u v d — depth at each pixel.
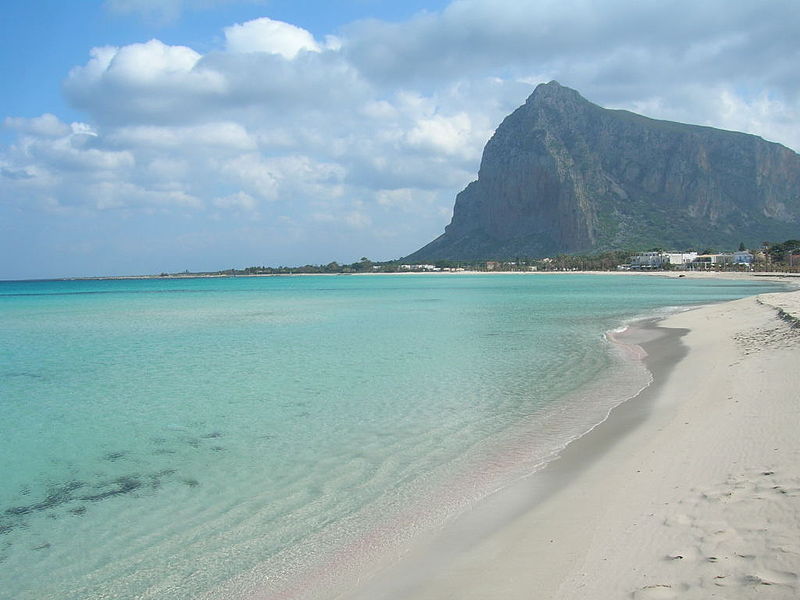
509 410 15.58
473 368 22.36
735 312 37.75
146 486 10.91
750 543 6.45
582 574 6.45
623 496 8.68
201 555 8.06
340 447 12.81
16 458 12.71
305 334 36.72
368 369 22.78
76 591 7.27
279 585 7.12
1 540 8.77
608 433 12.63
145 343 33.84
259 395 18.42
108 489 10.83
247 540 8.45
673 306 54.34
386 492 10.02
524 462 11.11
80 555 8.24
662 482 9.00
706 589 5.70
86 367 25.23
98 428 15.08
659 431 12.21
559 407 15.68
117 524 9.27
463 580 6.70
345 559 7.66
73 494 10.61
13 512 9.82
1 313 62.97
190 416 15.97
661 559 6.47
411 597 6.45
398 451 12.35
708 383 16.59
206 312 60.50
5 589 7.37
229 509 9.66
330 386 19.55
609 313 47.62
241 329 41.22
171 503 10.05
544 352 26.08
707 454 9.98
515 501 9.09
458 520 8.56
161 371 23.72
